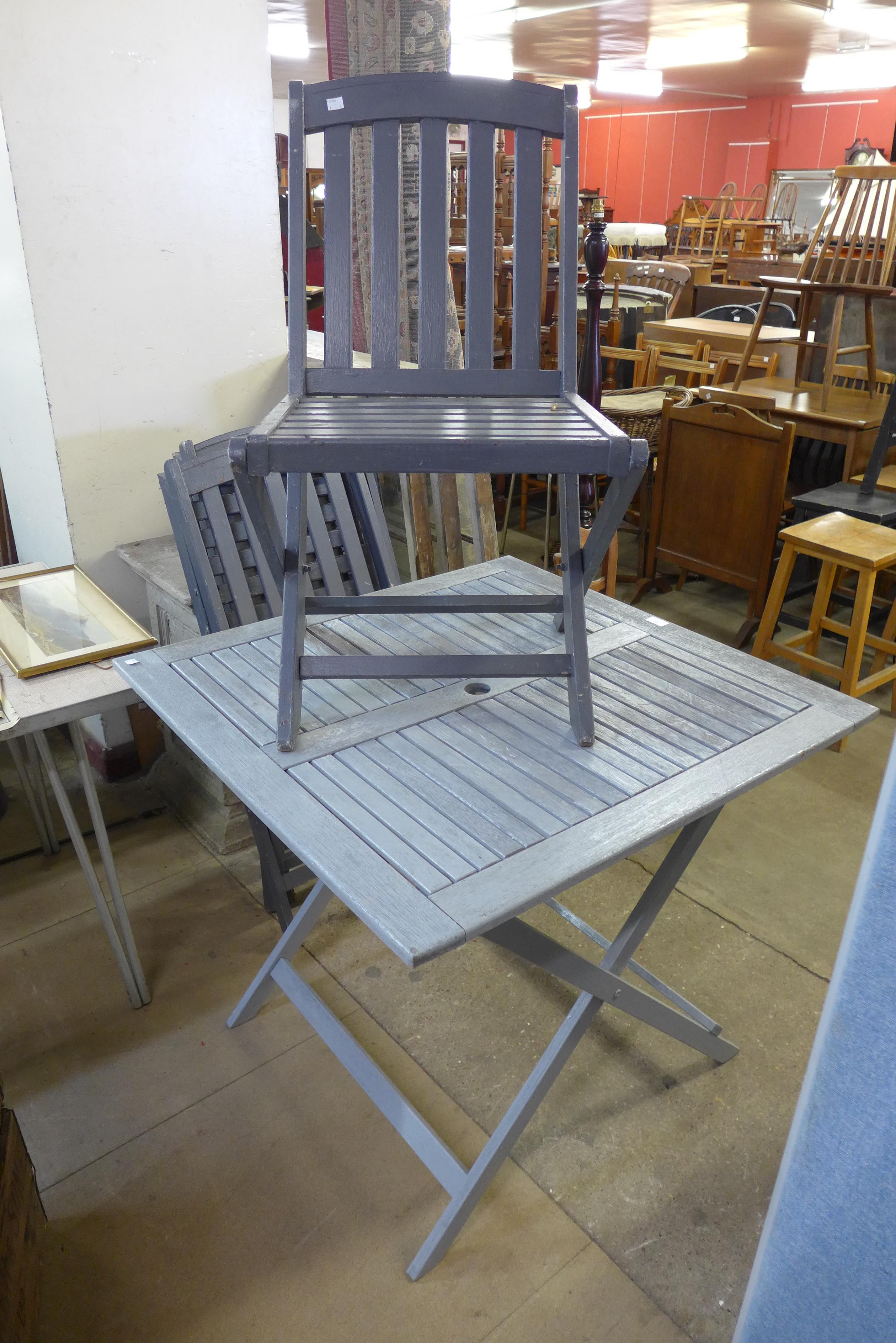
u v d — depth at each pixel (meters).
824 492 3.65
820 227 4.03
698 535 3.90
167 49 2.28
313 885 2.44
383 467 1.08
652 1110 1.85
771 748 1.34
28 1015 2.06
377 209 1.36
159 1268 1.56
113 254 2.36
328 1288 1.53
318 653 1.61
